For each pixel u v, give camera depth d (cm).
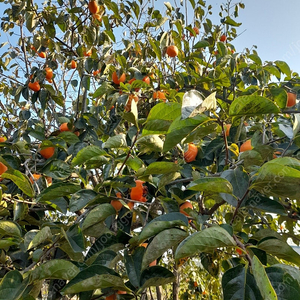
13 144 240
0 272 206
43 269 118
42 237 133
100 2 307
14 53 408
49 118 380
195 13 376
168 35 313
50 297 161
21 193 222
